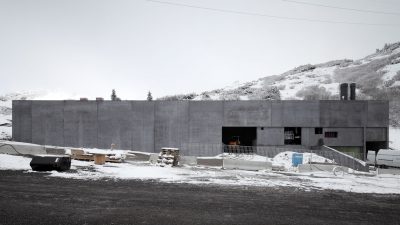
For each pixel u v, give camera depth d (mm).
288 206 13180
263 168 24984
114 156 27219
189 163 27250
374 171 27953
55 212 11508
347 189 17281
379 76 87375
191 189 16172
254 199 14281
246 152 34594
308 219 11430
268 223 10852
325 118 34312
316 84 95000
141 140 35125
